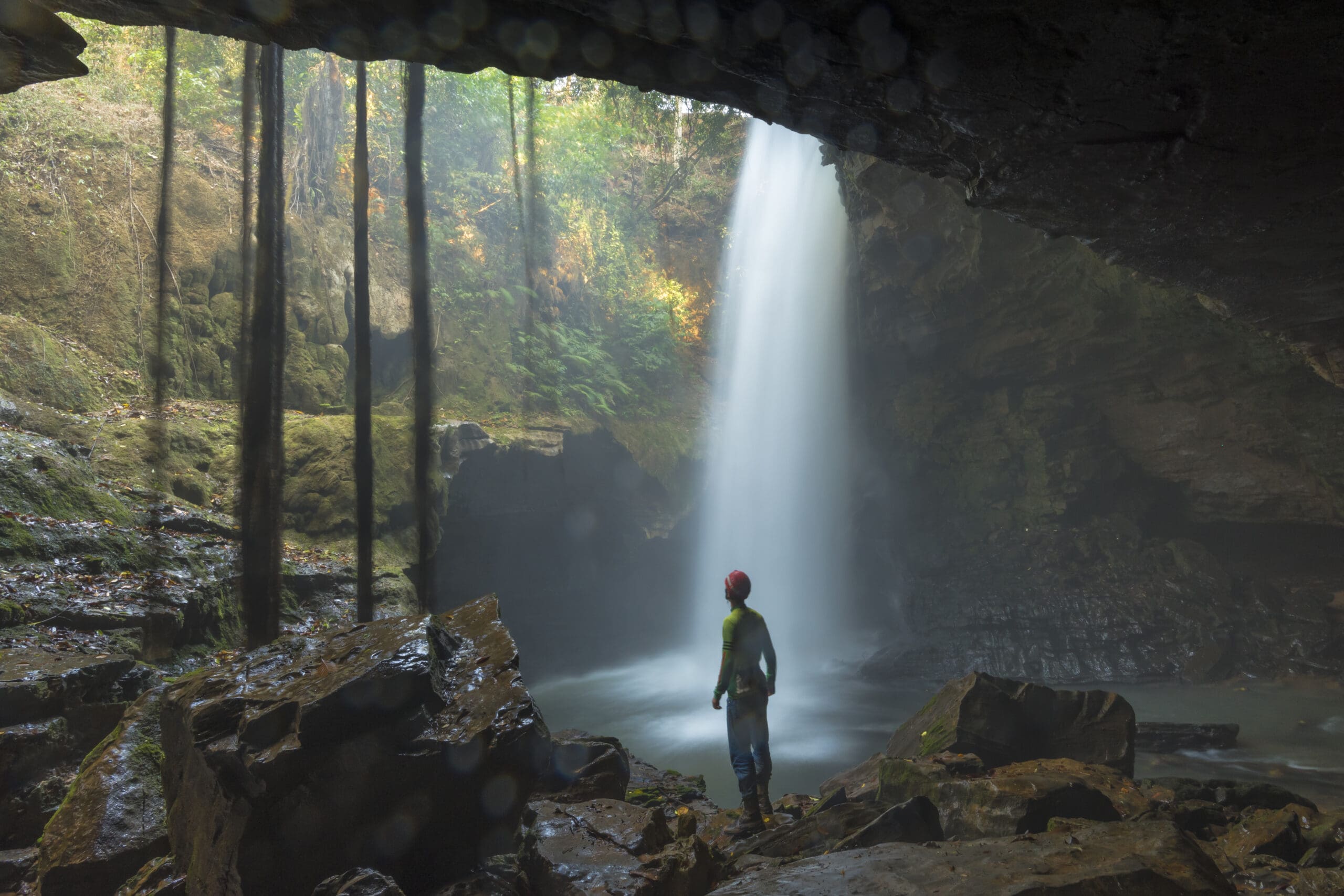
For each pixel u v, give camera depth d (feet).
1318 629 58.08
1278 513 62.69
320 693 10.21
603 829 11.56
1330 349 28.76
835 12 11.09
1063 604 64.69
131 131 48.62
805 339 85.76
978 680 24.58
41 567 24.06
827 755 43.78
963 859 10.52
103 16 12.51
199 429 39.81
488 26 12.32
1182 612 61.77
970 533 74.02
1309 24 10.83
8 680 15.78
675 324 83.56
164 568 27.12
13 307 41.22
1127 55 11.81
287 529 38.32
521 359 62.95
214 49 50.60
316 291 52.06
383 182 60.23
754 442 84.17
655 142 87.92
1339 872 14.76
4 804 14.60
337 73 56.80
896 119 14.49
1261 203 17.17
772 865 12.69
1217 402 64.49
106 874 11.68
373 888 9.21
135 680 18.65
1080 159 15.43
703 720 52.80
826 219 83.97
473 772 10.71
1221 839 18.47
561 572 68.74
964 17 11.07
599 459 66.44
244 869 9.67
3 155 43.60
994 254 62.13
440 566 58.03
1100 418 71.51
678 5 11.19
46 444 30.45
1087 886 9.26
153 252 46.75
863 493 82.79
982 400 76.64
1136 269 22.50
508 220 66.33
